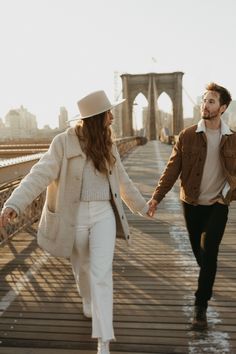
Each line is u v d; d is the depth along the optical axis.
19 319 3.46
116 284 4.17
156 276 4.39
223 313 3.51
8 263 4.86
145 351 2.95
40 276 4.44
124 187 3.02
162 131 50.22
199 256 3.54
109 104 2.70
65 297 3.88
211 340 3.09
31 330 3.27
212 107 3.06
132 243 5.65
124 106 75.81
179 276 4.39
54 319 3.45
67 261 4.90
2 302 3.79
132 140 33.34
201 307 3.23
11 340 3.12
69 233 2.75
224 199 3.16
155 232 6.26
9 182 5.80
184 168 3.27
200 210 3.33
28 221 6.53
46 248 2.83
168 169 3.39
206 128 3.18
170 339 3.11
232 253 5.14
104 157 2.71
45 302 3.78
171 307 3.64
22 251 5.31
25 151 10.05
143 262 4.85
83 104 2.67
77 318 3.46
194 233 3.47
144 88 77.00
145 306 3.66
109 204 2.80
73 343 3.07
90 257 2.72
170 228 6.52
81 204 2.75
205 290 3.21
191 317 3.45
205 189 3.26
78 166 2.70
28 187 2.59
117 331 3.23
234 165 3.16
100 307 2.60
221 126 3.16
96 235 2.72
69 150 2.69
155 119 75.31
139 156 22.70
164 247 5.45
